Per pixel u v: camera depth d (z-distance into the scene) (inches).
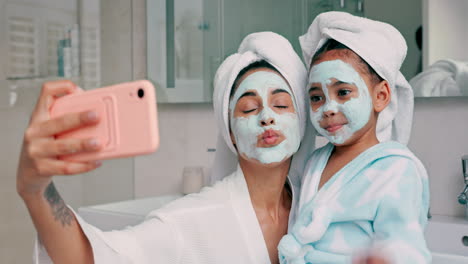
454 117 54.1
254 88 29.5
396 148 27.0
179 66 73.8
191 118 73.9
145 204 69.9
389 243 23.3
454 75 53.1
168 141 76.4
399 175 25.5
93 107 18.6
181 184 75.2
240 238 29.4
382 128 30.7
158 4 75.3
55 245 21.8
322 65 28.2
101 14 77.5
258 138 29.0
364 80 27.6
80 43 75.7
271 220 30.7
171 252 27.2
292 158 32.6
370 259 23.1
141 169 79.4
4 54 71.7
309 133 32.2
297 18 62.7
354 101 27.3
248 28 67.3
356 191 26.0
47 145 17.4
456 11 52.8
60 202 21.8
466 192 50.9
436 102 55.0
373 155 26.9
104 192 78.0
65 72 74.5
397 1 55.9
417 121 56.1
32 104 72.6
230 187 31.3
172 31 74.3
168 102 74.9
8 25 71.5
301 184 30.1
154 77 76.0
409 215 24.2
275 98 29.5
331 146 30.3
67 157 18.3
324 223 25.5
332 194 26.6
